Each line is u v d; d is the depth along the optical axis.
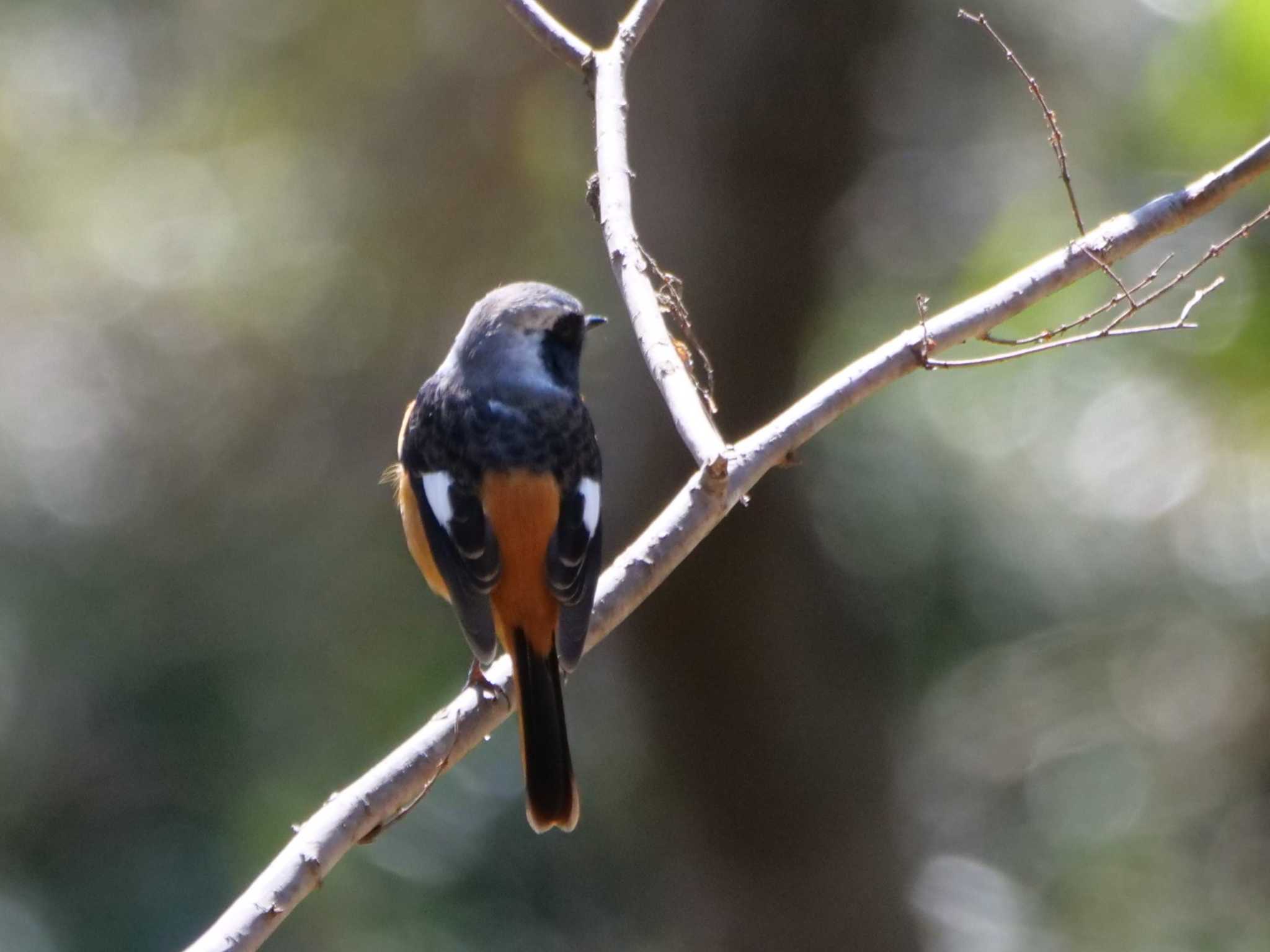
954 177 14.33
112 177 16.80
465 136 14.66
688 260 12.27
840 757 13.38
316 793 14.91
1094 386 14.17
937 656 14.44
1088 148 12.88
